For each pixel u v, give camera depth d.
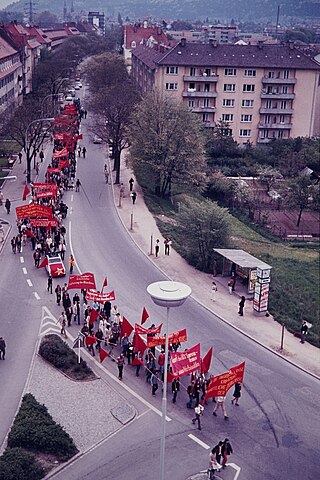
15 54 131.00
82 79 178.12
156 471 30.31
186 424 34.16
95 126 102.25
